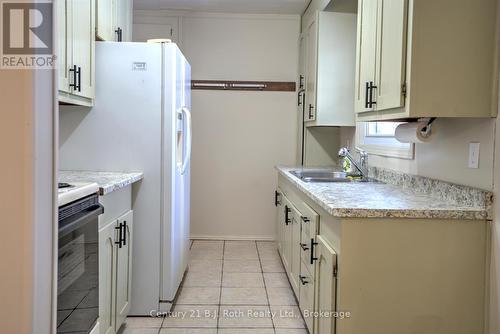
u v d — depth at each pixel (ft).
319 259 6.77
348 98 11.39
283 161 15.31
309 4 13.42
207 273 11.73
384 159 9.37
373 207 5.65
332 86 11.37
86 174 8.30
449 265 5.65
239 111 15.19
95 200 5.77
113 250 7.19
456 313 5.68
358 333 5.70
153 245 8.89
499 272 5.44
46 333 3.16
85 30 7.85
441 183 6.63
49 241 3.16
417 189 7.48
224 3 13.82
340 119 11.40
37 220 2.99
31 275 2.97
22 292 2.96
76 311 5.03
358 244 5.63
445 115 5.62
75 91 7.36
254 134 15.26
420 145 7.53
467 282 5.65
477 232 5.64
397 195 6.93
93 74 8.42
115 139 8.75
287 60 15.08
